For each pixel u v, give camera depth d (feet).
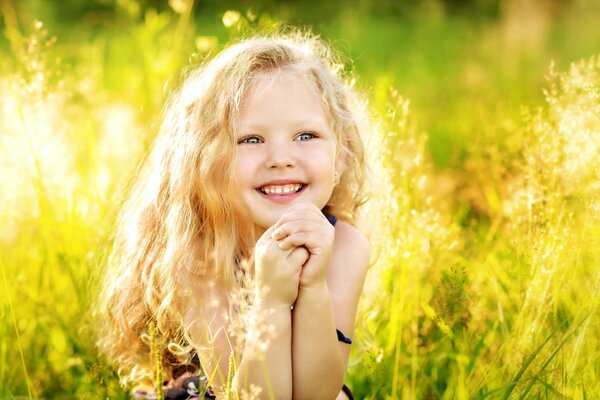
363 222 11.22
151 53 16.66
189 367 10.33
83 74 19.53
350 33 39.40
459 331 10.54
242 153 9.01
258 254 8.10
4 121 13.20
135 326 10.31
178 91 11.55
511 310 10.75
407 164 11.89
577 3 39.75
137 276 10.21
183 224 9.52
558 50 32.50
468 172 15.78
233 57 9.42
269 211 8.94
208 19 40.52
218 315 9.11
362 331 11.02
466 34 41.32
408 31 44.98
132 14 17.74
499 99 21.58
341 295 9.26
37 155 12.96
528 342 9.36
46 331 11.69
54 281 12.44
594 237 9.55
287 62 9.36
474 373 9.99
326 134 9.18
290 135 8.97
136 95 18.26
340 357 8.41
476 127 18.86
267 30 12.47
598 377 9.04
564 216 10.24
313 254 8.09
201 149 9.27
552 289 9.65
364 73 29.12
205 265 9.36
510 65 27.45
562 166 10.47
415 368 10.04
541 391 9.09
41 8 37.19
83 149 15.71
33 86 12.82
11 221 13.14
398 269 11.25
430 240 11.51
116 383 10.57
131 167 12.50
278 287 8.03
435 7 45.50
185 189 9.52
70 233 12.64
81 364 11.11
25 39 13.66
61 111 14.35
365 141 10.90
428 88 26.11
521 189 11.39
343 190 10.44
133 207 10.82
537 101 20.44
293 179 8.90
